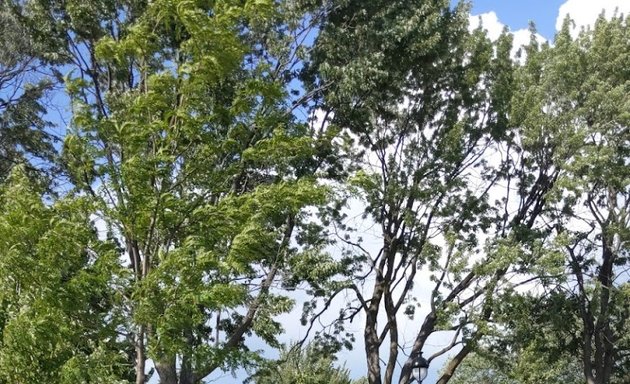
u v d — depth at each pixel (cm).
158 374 1681
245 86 1373
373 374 2600
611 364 3030
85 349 1236
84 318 1209
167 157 1240
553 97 2561
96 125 1264
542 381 2978
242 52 1296
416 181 2506
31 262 1159
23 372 1148
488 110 2645
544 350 2814
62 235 1188
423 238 2592
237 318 2069
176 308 1187
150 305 1182
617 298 2661
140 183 1236
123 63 1364
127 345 1263
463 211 2588
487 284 2416
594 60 2570
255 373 1797
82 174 1325
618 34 2619
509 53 2686
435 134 2638
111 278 1212
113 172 1260
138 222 1259
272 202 1339
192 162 1309
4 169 2241
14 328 1126
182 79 1269
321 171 2202
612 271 2869
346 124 2442
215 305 1203
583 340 2952
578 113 2486
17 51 2264
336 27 2159
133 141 1245
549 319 2691
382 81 2244
